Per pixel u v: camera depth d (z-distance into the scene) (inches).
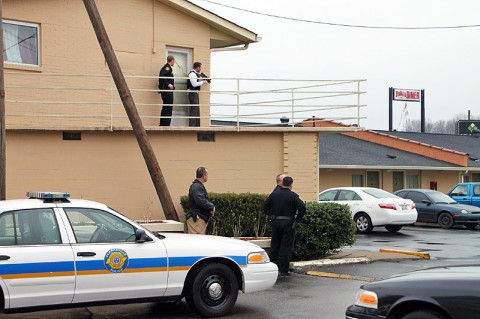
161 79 640.4
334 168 1220.5
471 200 1081.4
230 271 347.6
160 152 596.4
